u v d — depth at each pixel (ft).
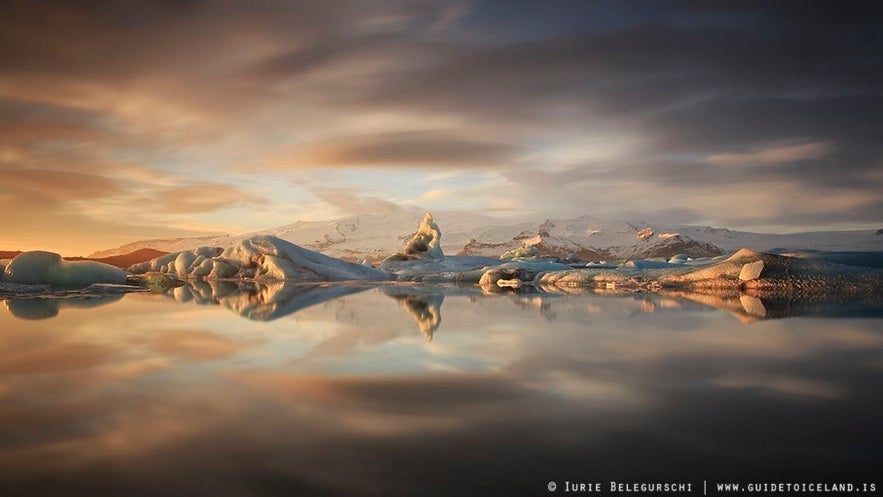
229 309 42.39
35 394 14.93
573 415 12.89
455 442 11.02
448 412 13.17
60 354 21.47
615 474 9.45
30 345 23.68
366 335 27.09
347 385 16.01
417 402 14.10
